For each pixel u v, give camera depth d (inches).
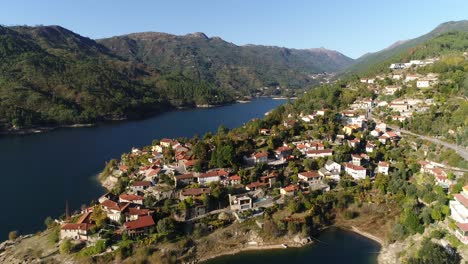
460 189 5959.6
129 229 5442.9
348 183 7076.8
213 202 6412.4
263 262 5290.4
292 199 6486.2
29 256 5231.3
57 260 5128.0
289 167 7682.1
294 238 5846.5
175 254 5349.4
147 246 5334.6
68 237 5467.5
